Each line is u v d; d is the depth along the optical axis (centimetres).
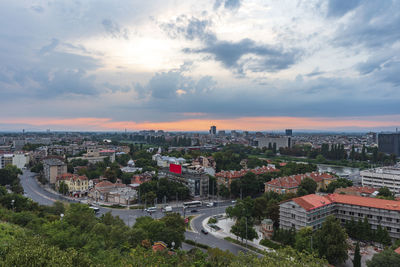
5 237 8562
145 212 18400
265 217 15625
